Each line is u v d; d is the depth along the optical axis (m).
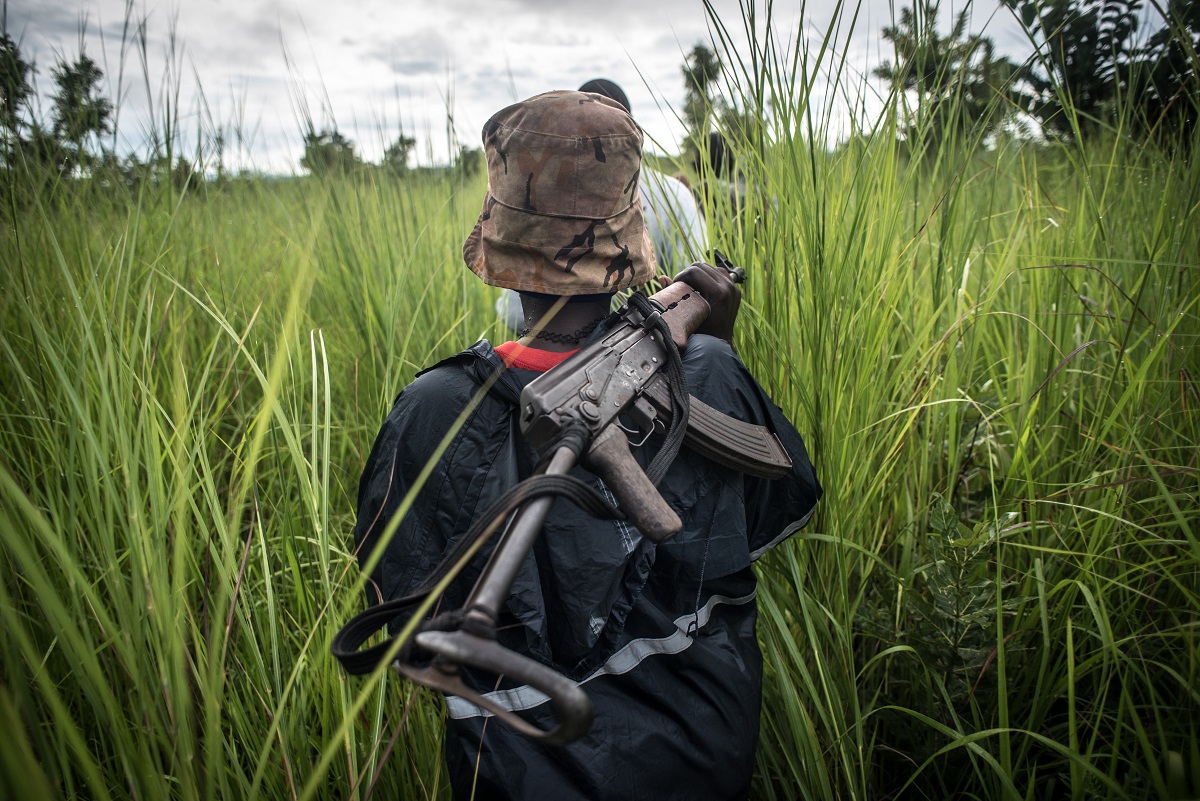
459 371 1.17
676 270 2.02
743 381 1.29
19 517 1.31
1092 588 1.73
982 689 1.73
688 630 1.19
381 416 2.11
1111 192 2.23
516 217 1.11
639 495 1.01
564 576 1.09
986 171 2.37
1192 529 1.73
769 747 1.67
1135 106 2.39
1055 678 1.72
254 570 1.92
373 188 3.37
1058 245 2.26
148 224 2.36
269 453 2.26
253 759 1.35
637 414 1.11
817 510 1.74
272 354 2.33
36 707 1.26
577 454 0.96
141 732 1.08
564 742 0.76
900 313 2.15
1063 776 1.53
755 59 1.67
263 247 3.49
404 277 2.71
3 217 1.85
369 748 1.47
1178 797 1.08
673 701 1.15
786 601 1.71
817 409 1.67
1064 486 1.91
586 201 1.10
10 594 1.39
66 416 1.54
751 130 1.82
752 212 1.80
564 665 1.13
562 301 1.04
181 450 1.20
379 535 1.18
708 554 1.19
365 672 0.90
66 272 1.33
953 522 1.74
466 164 3.58
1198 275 1.91
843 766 1.62
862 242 1.77
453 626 0.81
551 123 1.09
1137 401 1.84
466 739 1.12
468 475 1.13
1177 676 1.41
